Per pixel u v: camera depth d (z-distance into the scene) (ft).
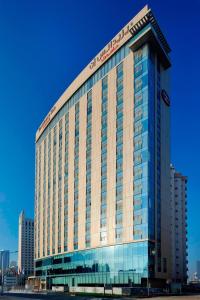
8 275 550.36
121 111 295.28
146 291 225.76
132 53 294.66
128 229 264.52
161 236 266.57
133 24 292.40
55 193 407.44
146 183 256.52
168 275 268.21
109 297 209.15
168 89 313.73
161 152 284.82
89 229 316.19
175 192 498.28
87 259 312.09
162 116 295.28
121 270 264.31
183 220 491.72
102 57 330.34
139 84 281.13
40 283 419.95
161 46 291.38
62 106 408.67
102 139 314.96
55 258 385.50
